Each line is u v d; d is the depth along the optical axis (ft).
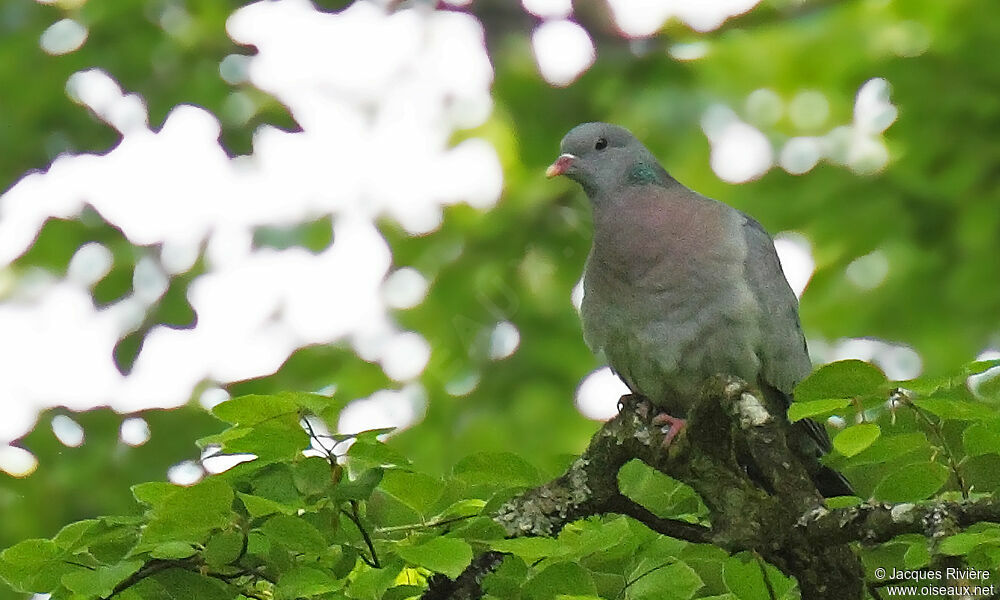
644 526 20.56
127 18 46.80
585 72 49.39
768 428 20.06
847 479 23.20
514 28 50.37
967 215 40.19
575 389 47.29
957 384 17.35
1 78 47.01
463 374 48.21
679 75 48.37
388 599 18.51
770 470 19.75
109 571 17.40
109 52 46.75
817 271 43.47
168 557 17.70
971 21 41.98
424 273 49.83
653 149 48.70
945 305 42.98
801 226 43.52
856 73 43.68
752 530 19.42
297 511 17.87
